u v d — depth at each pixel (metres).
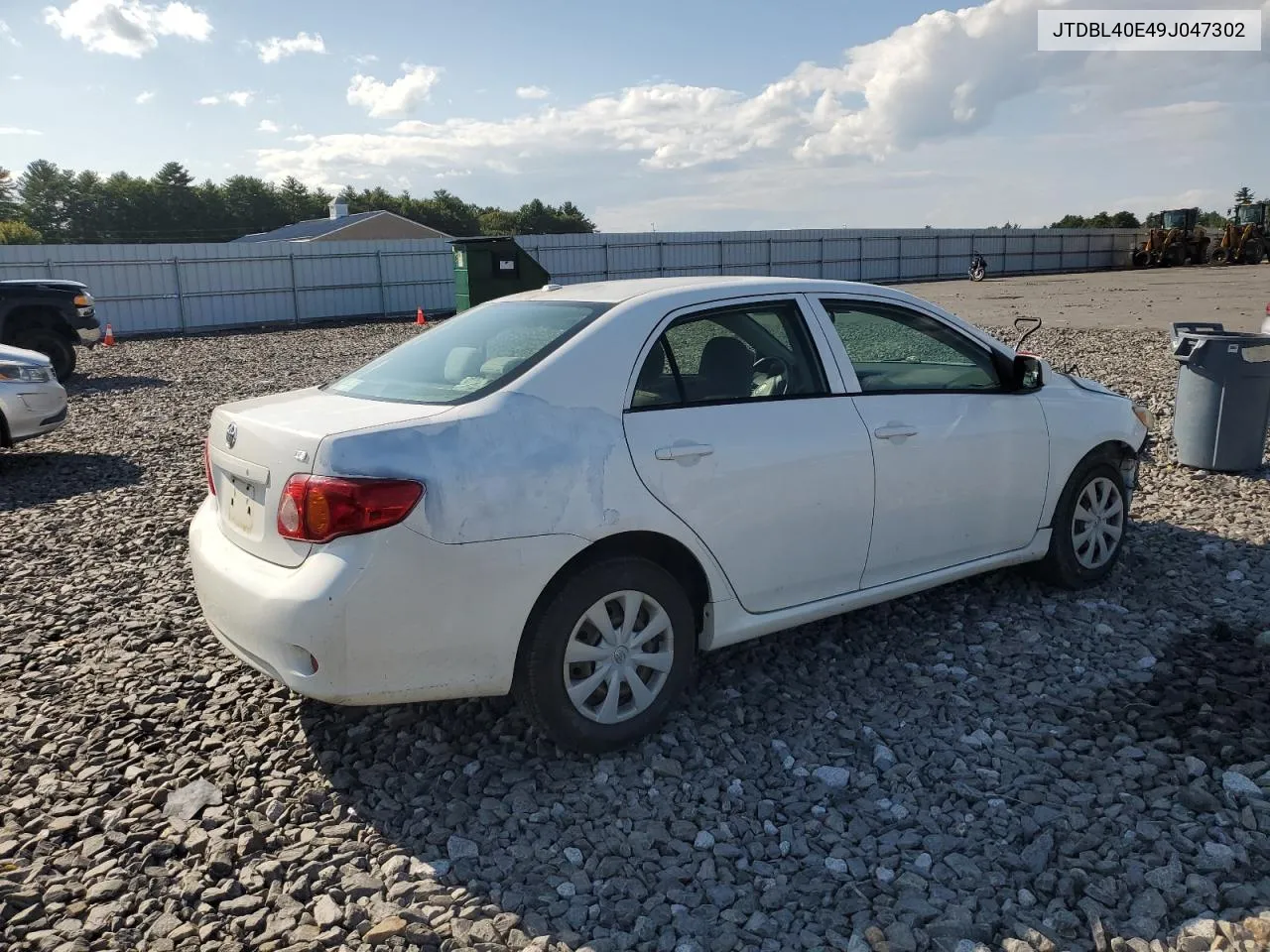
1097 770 3.33
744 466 3.69
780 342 4.03
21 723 3.92
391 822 3.20
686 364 3.74
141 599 5.31
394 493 3.07
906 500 4.18
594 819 3.18
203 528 3.77
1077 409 4.85
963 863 2.86
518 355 3.58
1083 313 22.16
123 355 20.20
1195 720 3.62
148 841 3.12
